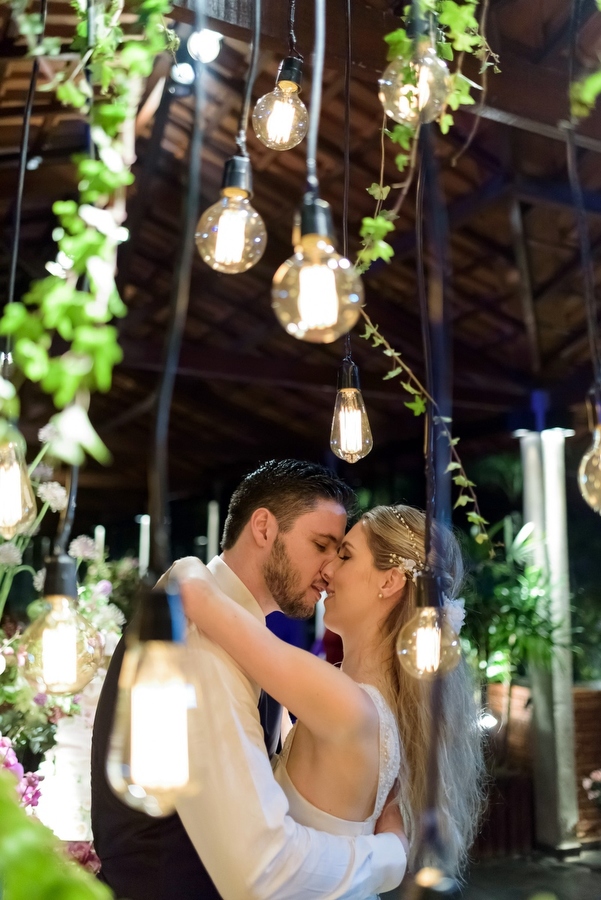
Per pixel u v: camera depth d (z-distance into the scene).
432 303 1.15
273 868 1.28
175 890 1.39
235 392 7.60
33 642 1.00
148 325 6.50
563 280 4.14
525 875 4.32
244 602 1.66
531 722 4.84
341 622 1.66
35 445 7.41
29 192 4.61
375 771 1.48
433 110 1.22
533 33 2.52
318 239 0.83
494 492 6.98
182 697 0.79
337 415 1.64
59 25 2.12
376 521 1.66
